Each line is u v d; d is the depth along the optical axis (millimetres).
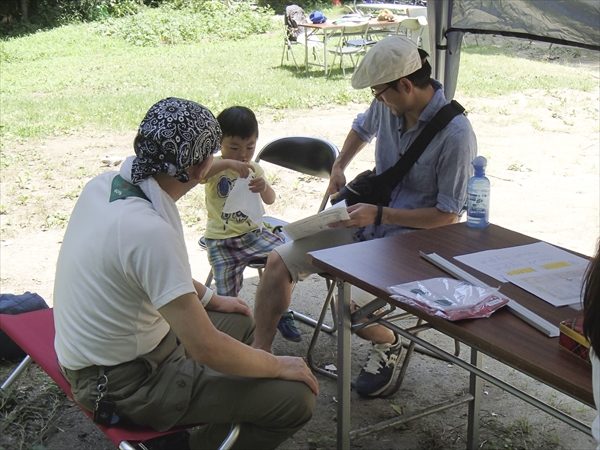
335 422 3176
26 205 6246
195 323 2008
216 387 2184
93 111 10273
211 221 3672
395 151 3393
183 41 18984
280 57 15469
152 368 2170
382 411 3230
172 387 2150
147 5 23781
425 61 3170
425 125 3176
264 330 3232
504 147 8172
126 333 2100
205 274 4816
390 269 2414
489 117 9547
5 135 8797
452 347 3830
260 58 15484
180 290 1982
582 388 1654
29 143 8500
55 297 2219
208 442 2357
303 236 2990
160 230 1999
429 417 3180
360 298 3090
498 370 3598
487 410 3232
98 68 14930
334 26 12430
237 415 2193
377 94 3150
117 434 2104
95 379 2162
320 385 3457
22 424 3094
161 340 2230
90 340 2104
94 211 2105
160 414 2143
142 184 2064
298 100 10625
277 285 3178
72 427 3104
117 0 23000
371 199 3340
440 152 3137
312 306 4348
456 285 2215
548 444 2988
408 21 11992
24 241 5410
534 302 2125
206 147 2092
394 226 3295
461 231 2818
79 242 2104
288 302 3217
